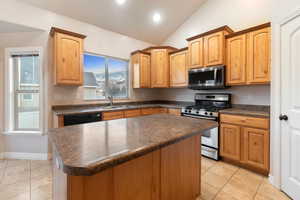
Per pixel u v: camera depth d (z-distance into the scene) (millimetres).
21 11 2646
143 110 3719
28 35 2893
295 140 1768
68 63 2811
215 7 3502
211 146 2879
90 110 2924
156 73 4121
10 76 2941
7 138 2949
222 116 2760
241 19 3109
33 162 2777
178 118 1928
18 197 1817
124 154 827
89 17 3309
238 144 2555
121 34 4031
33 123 3057
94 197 914
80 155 801
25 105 3043
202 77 3244
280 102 1967
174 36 4395
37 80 3025
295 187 1757
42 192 1912
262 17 2846
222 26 3117
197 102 3781
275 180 2047
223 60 2920
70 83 2840
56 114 2584
